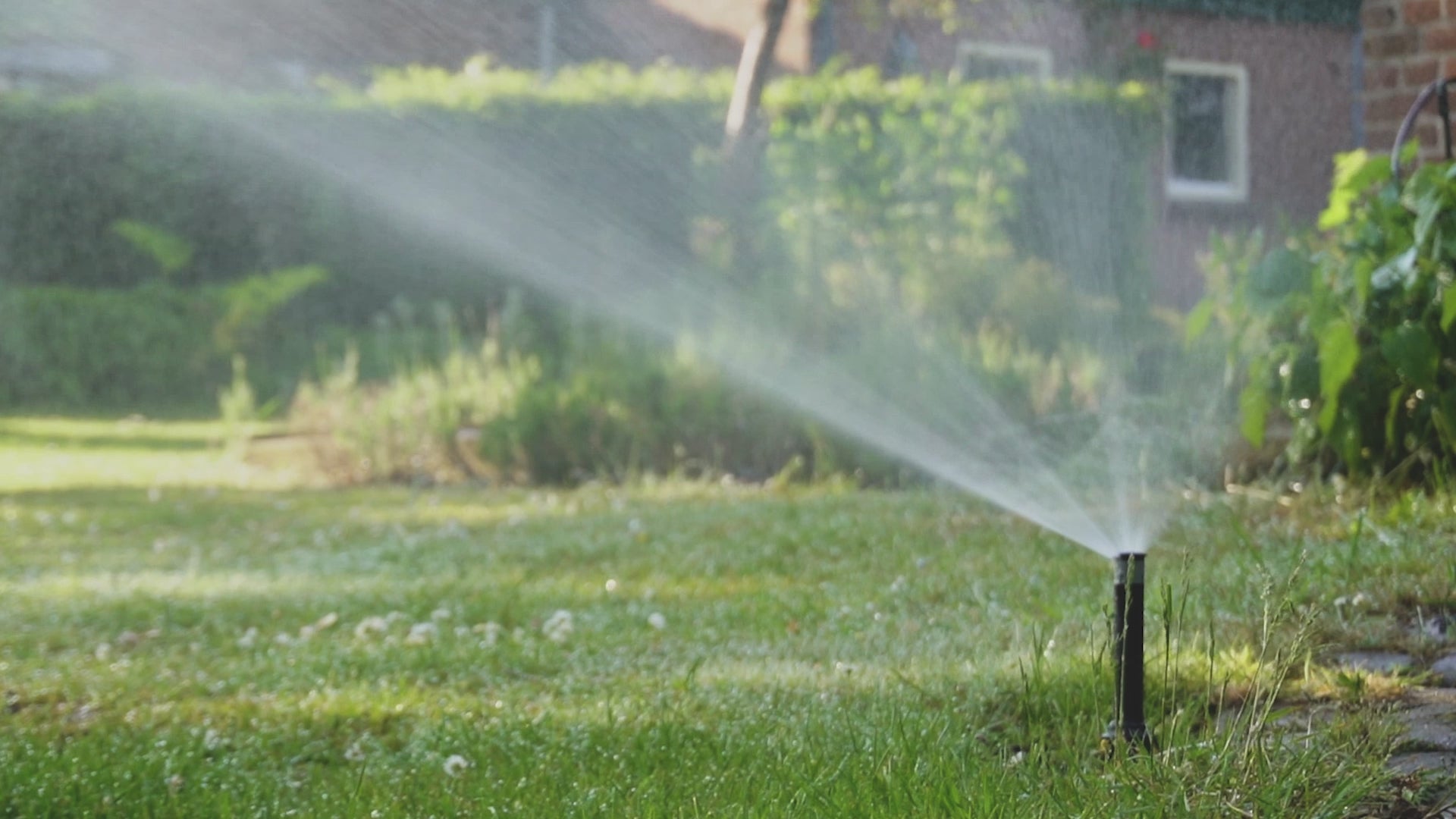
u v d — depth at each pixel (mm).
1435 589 13047
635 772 10336
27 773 10859
